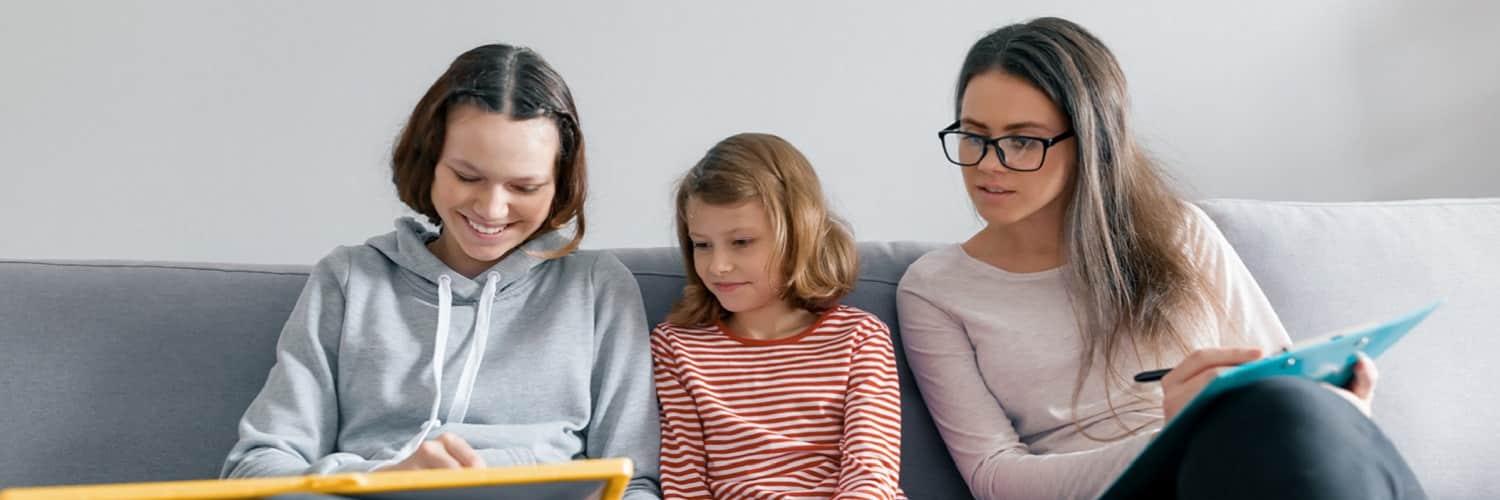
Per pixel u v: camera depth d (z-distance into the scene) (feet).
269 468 4.24
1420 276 5.53
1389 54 9.78
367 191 8.71
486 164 4.48
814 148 9.16
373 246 4.98
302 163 8.64
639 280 5.26
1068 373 5.00
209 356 4.88
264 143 8.61
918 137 9.29
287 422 4.52
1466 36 9.82
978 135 4.92
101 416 4.74
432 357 4.75
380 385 4.66
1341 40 9.75
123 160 8.48
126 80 8.45
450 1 8.71
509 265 4.90
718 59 9.02
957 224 9.37
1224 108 9.64
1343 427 3.39
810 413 4.83
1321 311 5.41
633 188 8.98
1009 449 4.88
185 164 8.55
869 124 9.21
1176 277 4.96
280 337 4.80
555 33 8.82
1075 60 4.91
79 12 8.37
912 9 9.22
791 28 9.09
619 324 4.94
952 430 5.03
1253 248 5.50
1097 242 4.94
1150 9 9.49
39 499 2.72
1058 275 5.12
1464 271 5.58
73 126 8.41
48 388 4.72
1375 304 5.44
